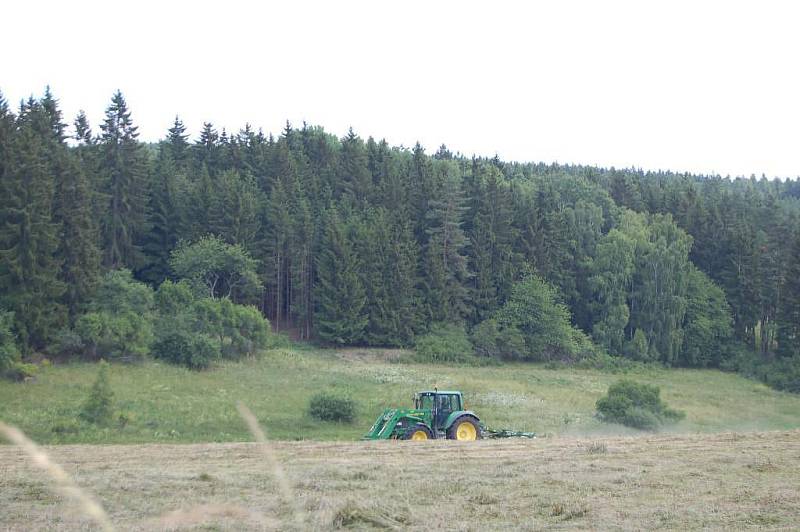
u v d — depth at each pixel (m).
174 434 29.14
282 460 15.85
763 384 61.38
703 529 9.31
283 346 63.16
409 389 46.88
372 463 15.09
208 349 46.81
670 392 54.75
